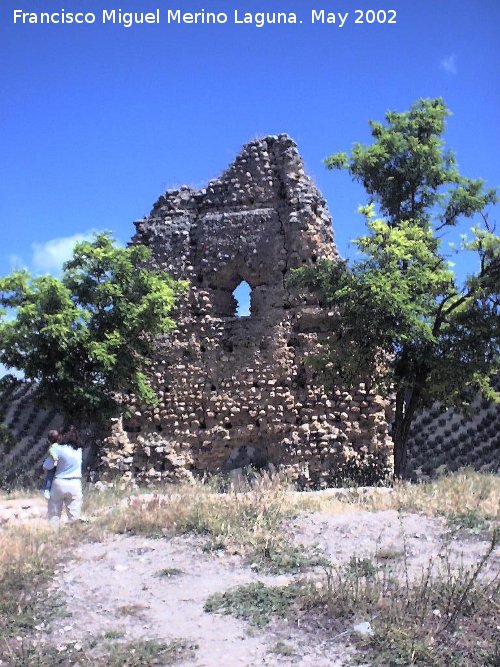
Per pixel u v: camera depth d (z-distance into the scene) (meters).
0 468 26.73
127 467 22.92
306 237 22.62
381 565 9.05
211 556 9.88
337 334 20.36
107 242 21.97
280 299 22.70
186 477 22.50
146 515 11.73
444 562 8.98
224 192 24.03
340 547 10.02
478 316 19.14
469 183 21.75
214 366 23.05
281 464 21.83
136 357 22.06
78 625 7.69
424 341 18.94
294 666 6.54
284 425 22.09
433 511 11.62
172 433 23.09
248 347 22.81
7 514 14.34
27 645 7.14
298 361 22.30
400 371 19.83
